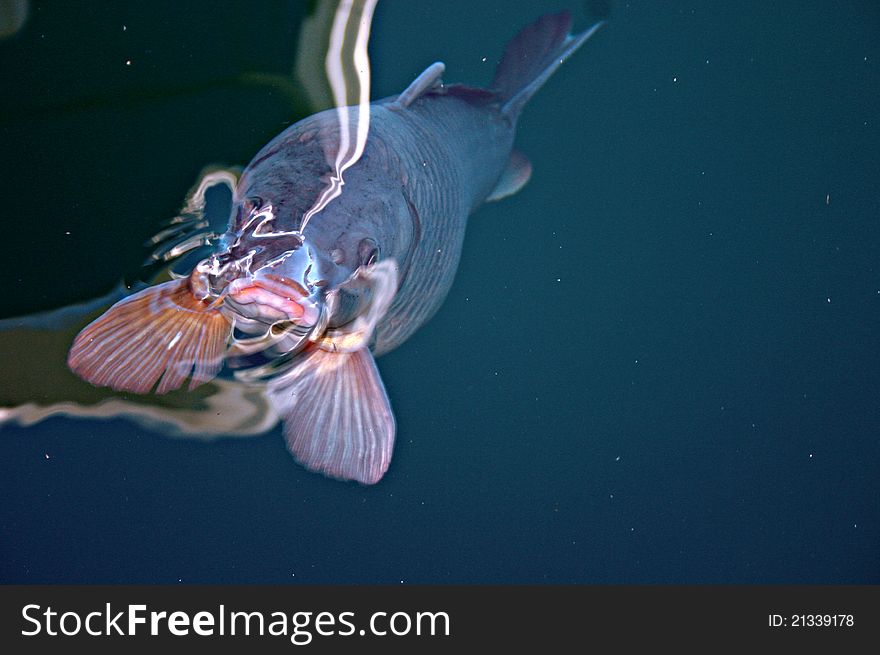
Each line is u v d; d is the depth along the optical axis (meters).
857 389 1.73
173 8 1.65
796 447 1.70
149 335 1.33
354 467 1.38
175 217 1.50
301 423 1.39
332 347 1.39
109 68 1.61
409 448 1.58
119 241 1.50
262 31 1.62
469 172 1.60
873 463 1.69
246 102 1.57
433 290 1.54
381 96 1.63
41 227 1.52
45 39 1.65
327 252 1.32
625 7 1.89
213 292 1.31
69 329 1.48
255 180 1.36
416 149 1.47
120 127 1.58
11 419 1.47
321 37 1.63
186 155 1.54
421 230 1.45
